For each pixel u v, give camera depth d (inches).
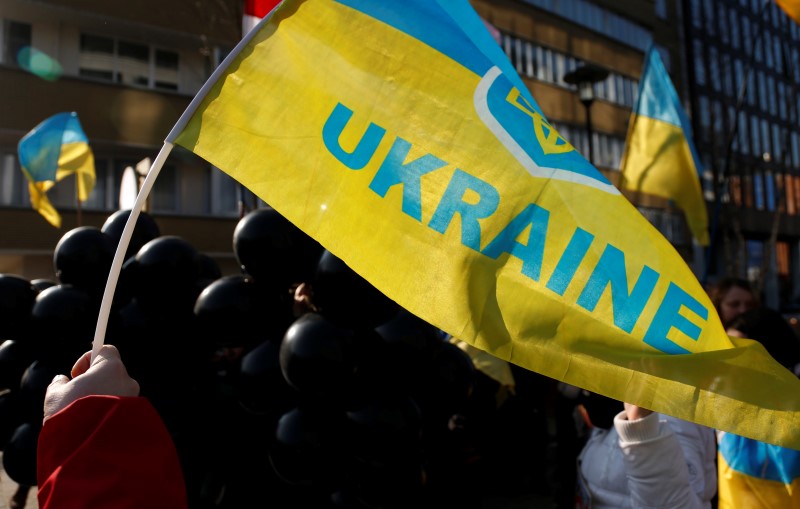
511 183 65.6
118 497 51.0
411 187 65.5
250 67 65.6
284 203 62.9
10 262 593.6
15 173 594.9
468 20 74.2
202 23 614.5
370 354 102.9
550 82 944.3
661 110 274.5
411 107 67.5
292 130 64.8
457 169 66.0
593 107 995.9
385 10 70.2
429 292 63.1
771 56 1291.8
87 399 53.7
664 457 80.4
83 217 610.9
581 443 176.4
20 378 126.8
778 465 93.4
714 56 1192.8
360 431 100.6
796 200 1339.8
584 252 64.1
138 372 114.3
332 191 64.1
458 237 64.3
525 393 206.4
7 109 581.6
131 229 59.4
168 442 55.5
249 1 161.6
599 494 96.3
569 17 977.5
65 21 608.7
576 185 65.7
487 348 61.4
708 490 93.4
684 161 269.6
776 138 1288.1
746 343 63.8
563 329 62.4
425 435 118.9
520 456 212.5
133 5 617.6
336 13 69.0
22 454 117.4
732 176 1092.5
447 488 149.3
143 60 647.8
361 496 105.2
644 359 61.6
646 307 63.1
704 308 63.4
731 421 59.5
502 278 63.5
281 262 102.5
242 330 104.5
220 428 117.6
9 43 590.6
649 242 64.7
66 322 112.5
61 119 259.8
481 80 68.7
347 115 66.3
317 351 93.5
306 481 103.0
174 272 112.6
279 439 101.8
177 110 657.6
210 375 119.6
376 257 63.3
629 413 82.7
